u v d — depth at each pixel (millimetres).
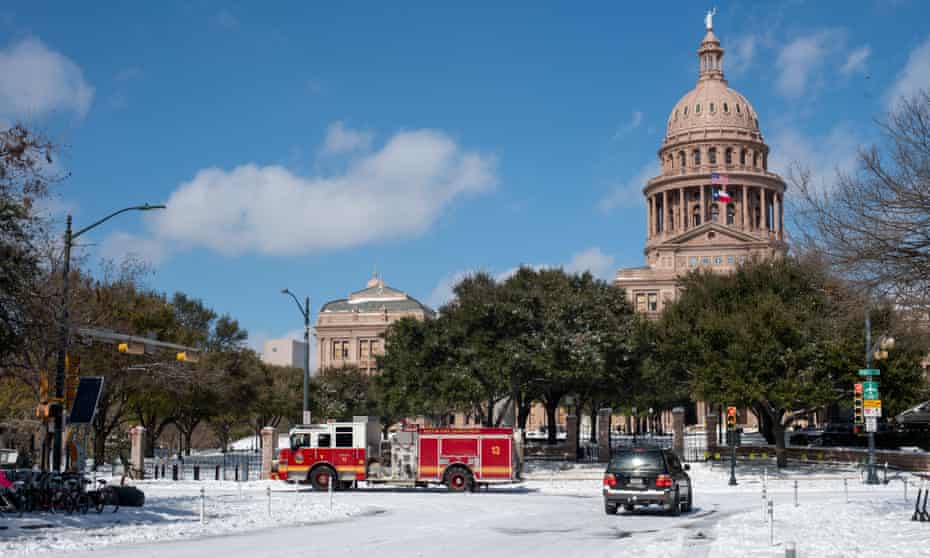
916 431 61781
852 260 22688
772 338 50969
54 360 41438
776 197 175750
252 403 81000
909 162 22500
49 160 26578
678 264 153500
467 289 61219
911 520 24750
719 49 187750
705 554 18109
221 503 32406
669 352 58656
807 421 114688
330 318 166750
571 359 54844
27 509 25156
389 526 25203
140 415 72938
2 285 25594
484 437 40219
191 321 75562
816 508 29812
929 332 25875
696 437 91438
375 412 97312
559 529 24359
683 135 179500
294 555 18500
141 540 21078
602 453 61531
